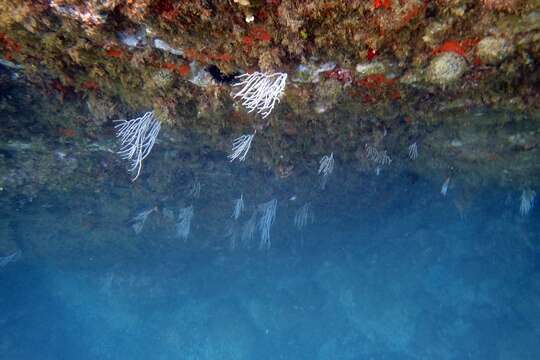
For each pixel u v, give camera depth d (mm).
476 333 14195
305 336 15984
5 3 2783
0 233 9312
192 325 16109
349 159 7125
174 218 10070
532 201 11406
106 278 14469
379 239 14984
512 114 4754
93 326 16078
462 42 3127
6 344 14766
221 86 3957
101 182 7672
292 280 16391
